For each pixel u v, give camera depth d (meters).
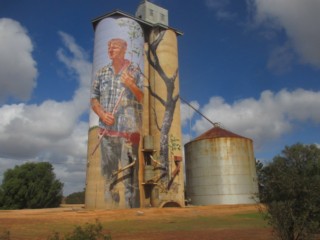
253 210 46.31
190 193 62.69
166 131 60.12
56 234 12.09
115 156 52.38
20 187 67.94
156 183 56.47
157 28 65.44
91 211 42.84
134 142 54.47
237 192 58.22
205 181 59.84
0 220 32.62
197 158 61.72
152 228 27.97
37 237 22.66
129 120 54.66
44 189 70.25
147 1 66.62
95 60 58.72
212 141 60.59
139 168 55.25
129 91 55.97
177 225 30.23
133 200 52.41
